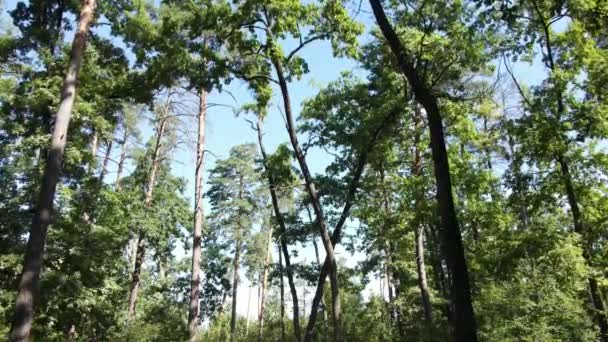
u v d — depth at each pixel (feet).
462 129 59.36
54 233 54.19
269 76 54.44
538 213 55.11
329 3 49.24
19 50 58.49
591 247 53.78
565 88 49.47
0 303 48.39
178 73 51.13
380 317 87.76
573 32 49.44
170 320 91.91
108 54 61.11
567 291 51.42
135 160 88.02
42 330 53.78
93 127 60.49
